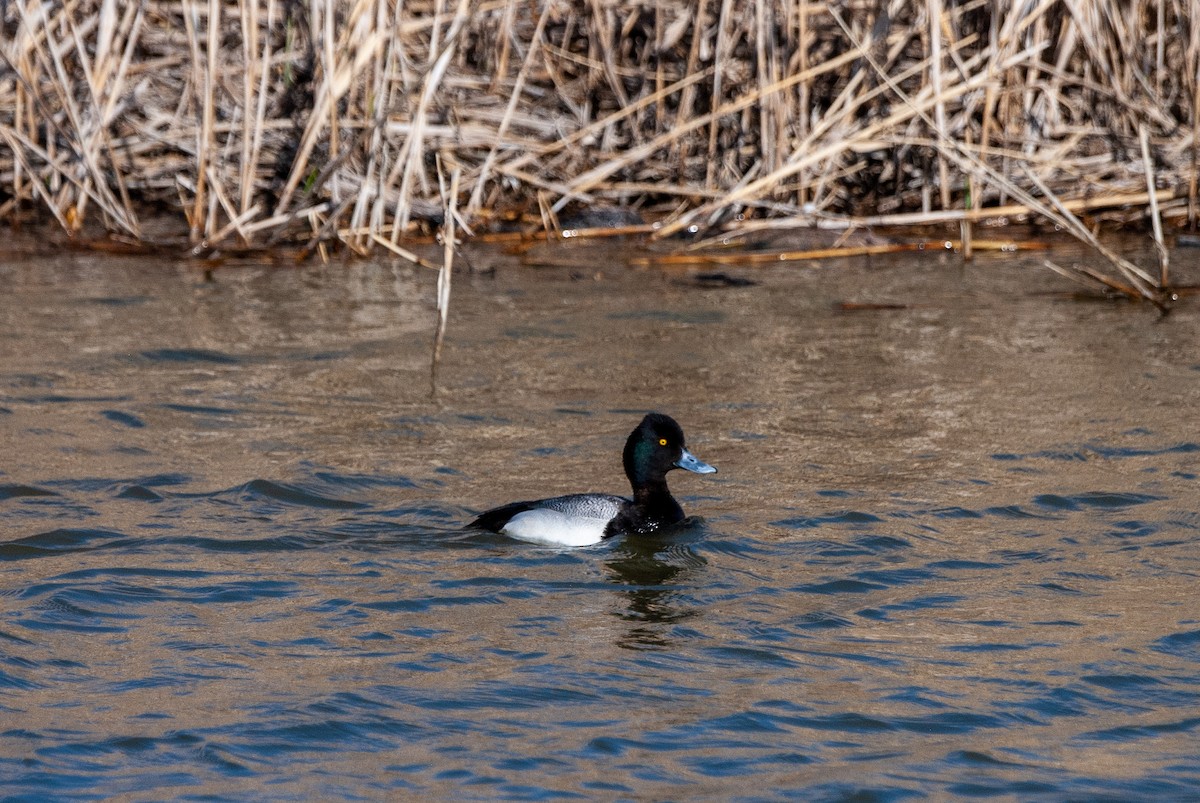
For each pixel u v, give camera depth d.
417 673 8.70
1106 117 23.62
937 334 17.44
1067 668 8.87
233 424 13.98
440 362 16.23
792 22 22.34
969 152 21.09
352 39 20.83
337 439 13.59
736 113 23.11
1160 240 18.97
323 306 18.69
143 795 7.22
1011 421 14.10
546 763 7.63
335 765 7.57
